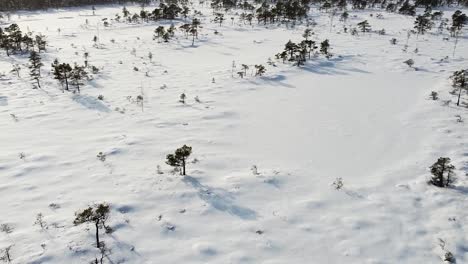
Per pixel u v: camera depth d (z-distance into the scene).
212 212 19.77
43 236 17.58
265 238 17.92
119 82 42.97
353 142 28.95
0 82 42.56
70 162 24.80
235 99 37.97
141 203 20.31
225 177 23.20
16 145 27.33
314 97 38.88
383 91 40.66
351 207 20.50
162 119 32.62
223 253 16.86
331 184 22.86
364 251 17.20
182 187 21.92
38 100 37.03
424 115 33.91
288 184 22.67
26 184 22.06
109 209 19.53
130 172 23.61
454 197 21.33
